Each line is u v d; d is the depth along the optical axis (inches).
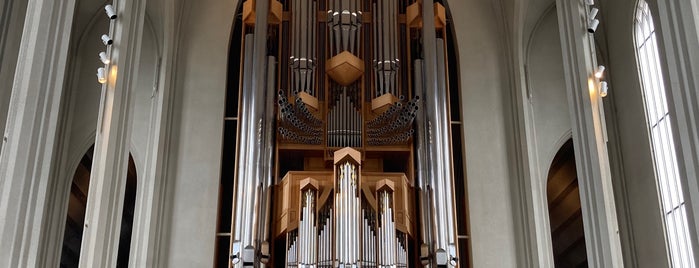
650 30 665.6
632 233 679.1
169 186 687.1
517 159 709.3
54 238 683.4
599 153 517.3
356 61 714.8
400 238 629.3
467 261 701.3
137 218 657.6
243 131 666.8
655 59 653.9
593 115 526.6
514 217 693.9
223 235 686.5
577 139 535.5
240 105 695.7
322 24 748.6
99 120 501.7
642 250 663.1
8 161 393.7
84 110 717.9
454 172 745.6
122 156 510.0
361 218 616.1
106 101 505.0
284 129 685.9
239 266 605.9
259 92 677.9
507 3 754.2
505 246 682.8
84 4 729.0
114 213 495.2
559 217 992.2
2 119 498.3
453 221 640.4
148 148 682.2
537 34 753.0
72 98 717.3
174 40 730.8
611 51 732.7
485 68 752.3
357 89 725.3
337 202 611.8
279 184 665.6
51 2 426.0
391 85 714.2
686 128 439.8
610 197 508.7
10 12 518.3
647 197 657.6
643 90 674.8
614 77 725.3
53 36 421.1
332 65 715.4
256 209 625.9
